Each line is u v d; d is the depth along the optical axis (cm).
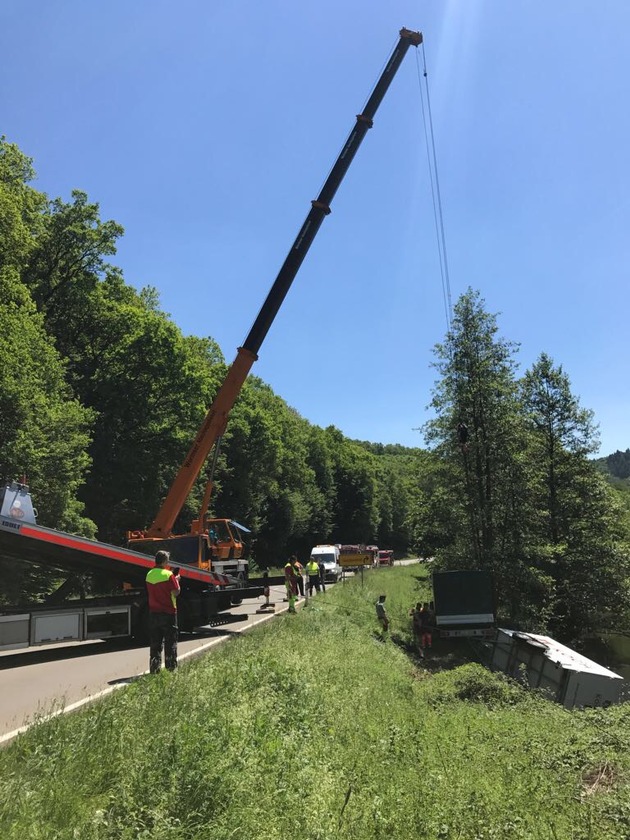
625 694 1404
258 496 5709
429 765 568
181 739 510
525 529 2781
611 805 481
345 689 912
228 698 697
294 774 501
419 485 3128
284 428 7194
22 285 2686
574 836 428
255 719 623
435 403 3052
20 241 2630
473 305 3020
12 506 1140
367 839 410
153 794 431
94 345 3559
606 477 3269
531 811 468
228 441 5209
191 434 3566
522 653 1750
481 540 2780
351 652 1306
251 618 1825
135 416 3391
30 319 2694
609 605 2919
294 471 7144
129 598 1342
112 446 3275
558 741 699
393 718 782
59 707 710
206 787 443
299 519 6881
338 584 3522
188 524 3734
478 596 2103
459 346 2998
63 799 412
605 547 3002
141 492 3372
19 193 3083
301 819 420
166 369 3444
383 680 1113
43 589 1916
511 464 2828
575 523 3108
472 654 2048
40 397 2386
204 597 1490
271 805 438
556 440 3247
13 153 3100
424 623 2130
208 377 4059
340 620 1861
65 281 3391
